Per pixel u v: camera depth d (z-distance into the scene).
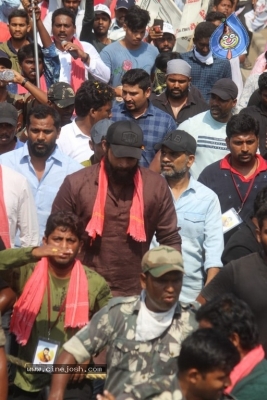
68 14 16.03
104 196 9.88
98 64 15.96
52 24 16.14
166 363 7.87
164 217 10.08
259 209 8.98
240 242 10.02
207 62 16.55
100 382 9.37
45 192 11.51
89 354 8.04
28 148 11.58
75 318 9.20
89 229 9.81
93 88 12.65
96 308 9.43
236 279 9.00
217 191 11.96
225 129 13.31
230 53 15.96
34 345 9.30
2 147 12.74
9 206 10.72
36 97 14.17
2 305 9.10
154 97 15.01
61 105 13.53
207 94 16.66
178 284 7.90
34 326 9.29
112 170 9.82
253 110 13.79
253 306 8.92
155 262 7.83
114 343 7.94
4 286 9.15
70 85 14.55
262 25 21.47
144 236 9.85
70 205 9.97
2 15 18.16
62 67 15.64
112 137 9.74
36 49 15.11
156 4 19.02
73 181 9.97
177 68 14.67
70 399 8.87
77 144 12.71
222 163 12.05
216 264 10.83
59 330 9.28
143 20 16.45
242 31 15.93
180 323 7.95
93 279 9.38
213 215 11.06
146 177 10.00
